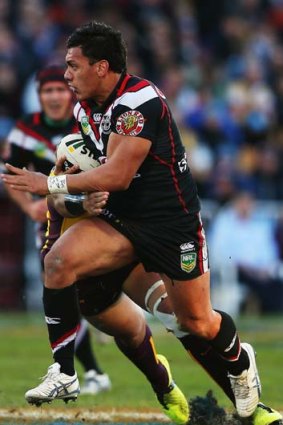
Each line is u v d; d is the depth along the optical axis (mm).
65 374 18688
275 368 30422
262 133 56156
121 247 18719
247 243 49062
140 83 18328
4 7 55438
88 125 18766
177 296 18906
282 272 49469
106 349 35594
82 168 18922
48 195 20062
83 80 18297
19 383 26688
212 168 52812
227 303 48812
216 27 64625
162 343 38156
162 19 61688
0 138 50562
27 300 50281
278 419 19438
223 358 19266
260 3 67438
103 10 60188
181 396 20547
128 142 18031
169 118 18547
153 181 18562
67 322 18766
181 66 59094
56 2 60031
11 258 50219
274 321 46344
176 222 18688
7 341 38000
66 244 18609
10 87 52781
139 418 21219
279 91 59625
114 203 18766
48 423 20344
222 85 58375
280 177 54125
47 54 54719
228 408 22375
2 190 50031
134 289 19859
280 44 66438
